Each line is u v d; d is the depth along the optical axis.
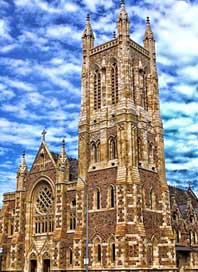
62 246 76.56
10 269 83.44
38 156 87.12
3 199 92.56
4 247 88.38
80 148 79.50
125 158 71.56
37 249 81.31
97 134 78.69
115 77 79.88
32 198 85.88
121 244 66.38
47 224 81.56
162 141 81.19
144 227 70.38
